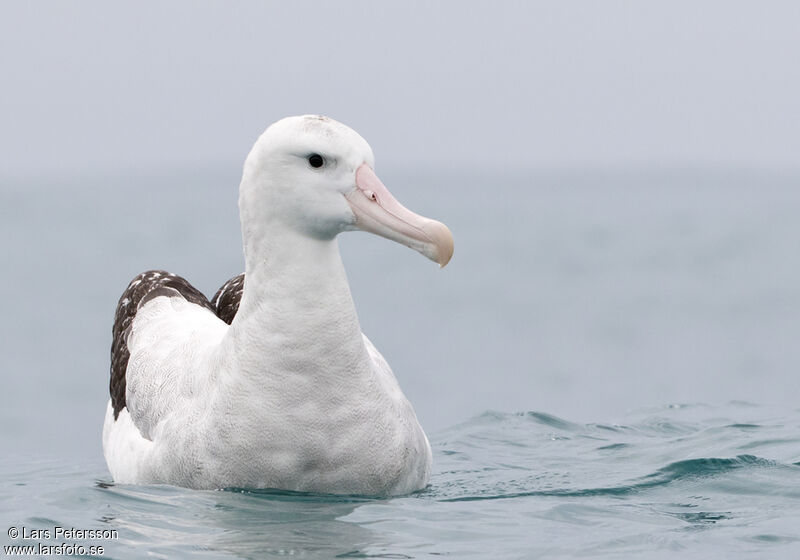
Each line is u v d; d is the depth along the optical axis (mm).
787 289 51469
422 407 24625
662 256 69688
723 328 40031
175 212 135375
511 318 43125
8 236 91000
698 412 17312
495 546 9398
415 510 10375
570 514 10508
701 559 9078
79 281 56125
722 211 128625
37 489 11844
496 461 13492
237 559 8898
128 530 9625
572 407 24453
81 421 24000
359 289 53312
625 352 34625
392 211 10031
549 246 79062
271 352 10117
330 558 8977
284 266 10094
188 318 12117
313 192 9977
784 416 16406
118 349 12609
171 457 10695
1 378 29484
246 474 10383
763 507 10750
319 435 10211
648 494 11406
